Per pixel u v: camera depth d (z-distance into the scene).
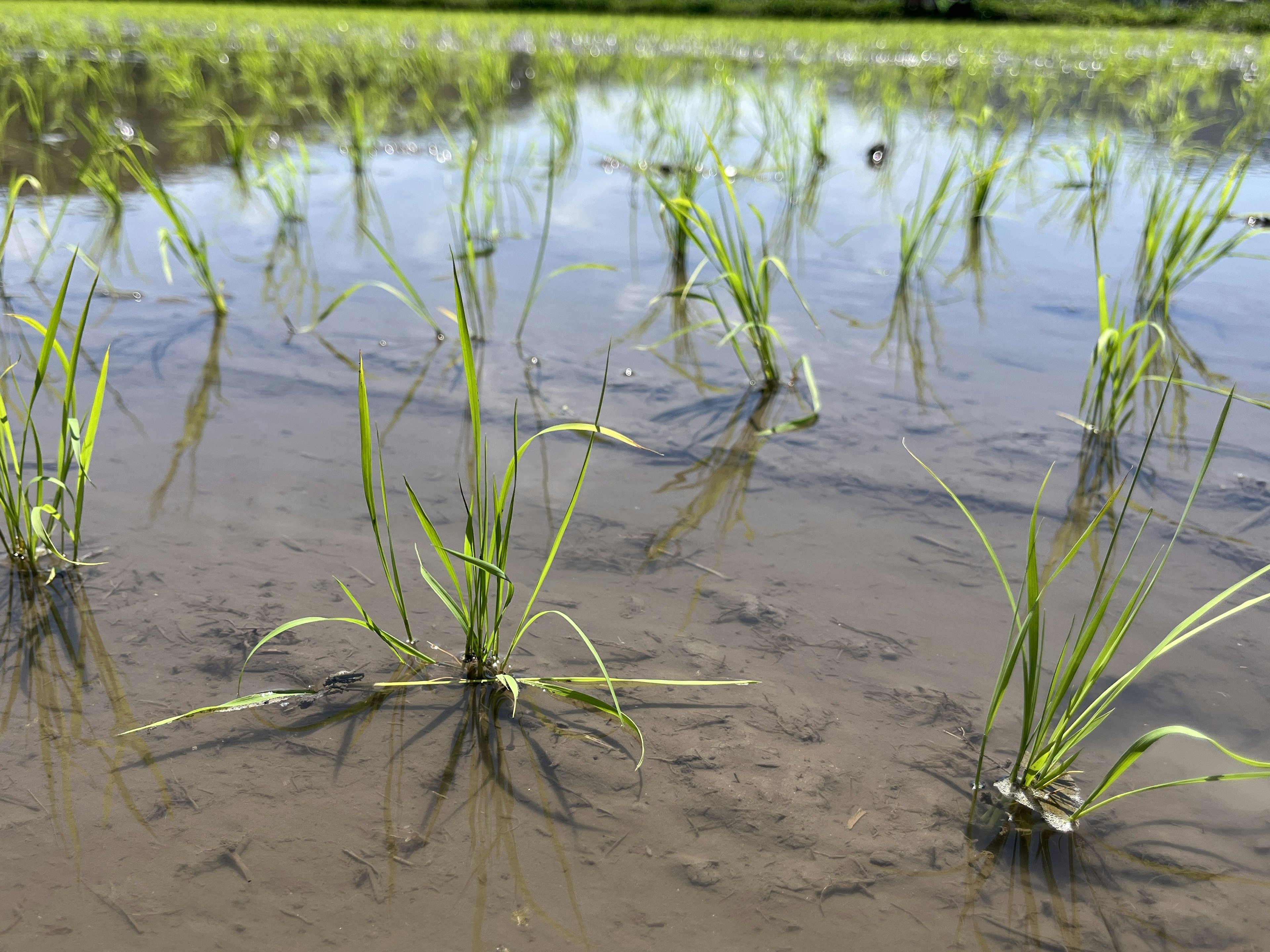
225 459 2.84
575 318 4.14
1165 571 2.38
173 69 10.67
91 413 2.16
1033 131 6.95
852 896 1.51
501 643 2.10
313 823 1.61
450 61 13.11
